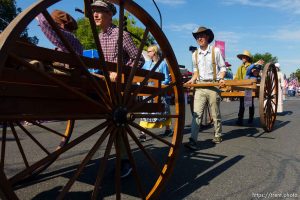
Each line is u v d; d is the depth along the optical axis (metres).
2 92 2.28
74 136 7.79
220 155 5.79
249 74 9.64
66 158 5.50
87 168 4.90
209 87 6.38
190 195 3.86
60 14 4.08
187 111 15.16
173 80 3.64
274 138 7.46
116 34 4.16
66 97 2.71
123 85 3.29
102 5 4.09
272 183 4.32
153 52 6.99
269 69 7.84
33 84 2.49
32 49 2.48
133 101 3.22
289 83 47.25
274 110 8.43
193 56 6.72
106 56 4.23
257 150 6.21
